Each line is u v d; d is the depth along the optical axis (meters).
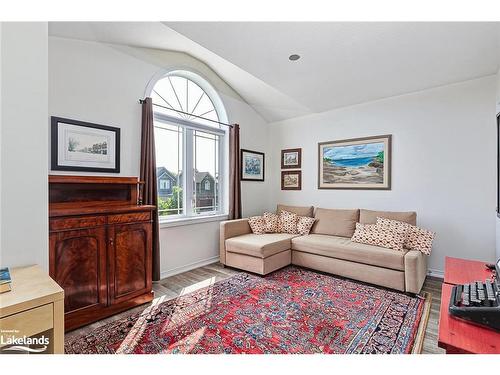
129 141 2.83
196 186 3.71
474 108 2.98
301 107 4.13
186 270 3.41
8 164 1.24
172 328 1.99
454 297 1.12
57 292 1.03
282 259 3.41
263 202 4.78
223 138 4.13
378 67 2.87
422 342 1.81
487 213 2.90
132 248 2.34
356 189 3.86
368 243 3.07
